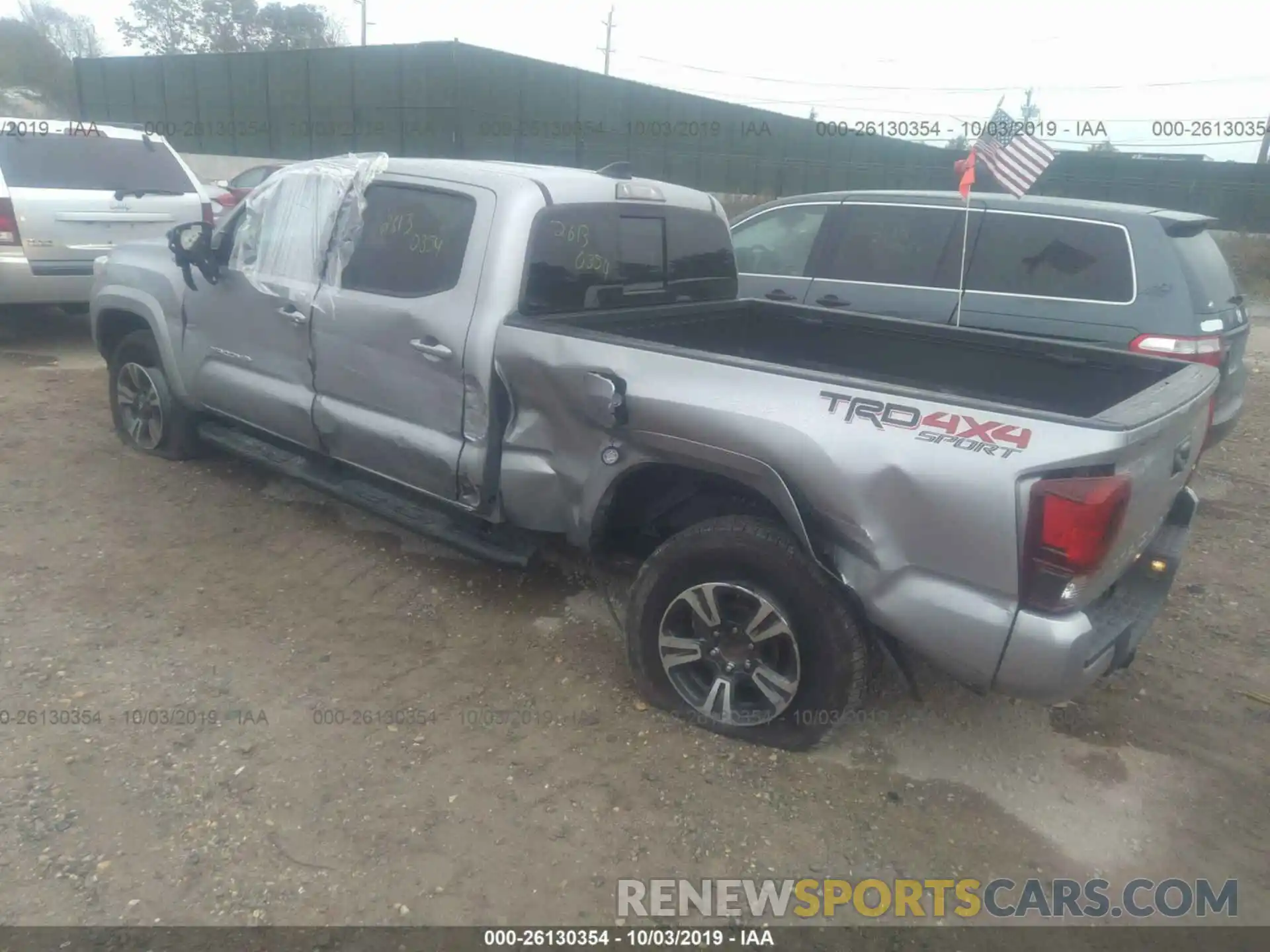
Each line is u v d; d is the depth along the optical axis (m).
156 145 8.66
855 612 3.13
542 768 3.29
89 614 4.10
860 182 30.02
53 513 5.06
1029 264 5.86
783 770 3.33
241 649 3.91
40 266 7.70
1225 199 27.58
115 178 8.27
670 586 3.45
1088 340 5.60
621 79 27.53
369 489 4.59
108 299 5.66
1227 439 8.05
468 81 24.84
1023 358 4.00
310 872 2.79
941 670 3.02
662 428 3.30
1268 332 16.08
